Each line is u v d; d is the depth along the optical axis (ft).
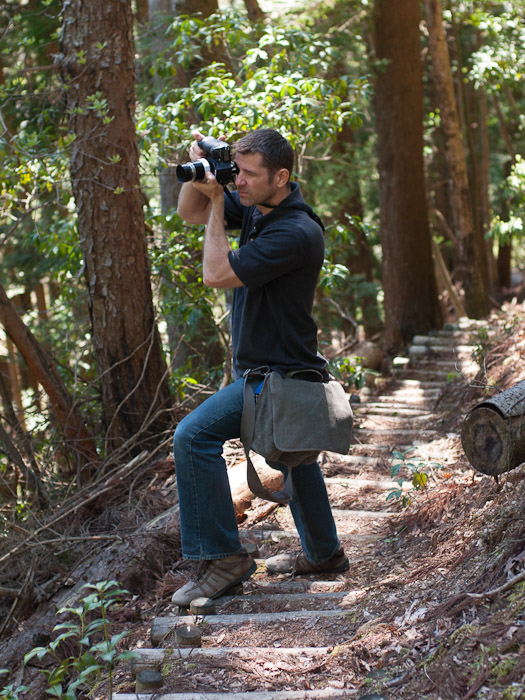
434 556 9.96
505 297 52.03
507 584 7.63
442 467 12.94
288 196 9.07
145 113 19.27
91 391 18.10
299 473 10.21
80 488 15.44
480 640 6.97
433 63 37.29
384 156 33.86
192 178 8.69
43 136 17.26
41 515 14.94
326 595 9.73
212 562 9.74
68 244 19.33
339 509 13.74
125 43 15.29
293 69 20.75
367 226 20.66
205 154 9.16
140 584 11.42
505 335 22.84
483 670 6.63
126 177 15.61
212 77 19.57
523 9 37.11
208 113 19.03
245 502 13.25
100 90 15.19
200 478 9.29
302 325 9.23
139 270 16.12
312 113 19.54
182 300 18.95
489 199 52.39
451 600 7.99
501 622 7.09
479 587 8.13
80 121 15.30
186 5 25.27
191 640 8.50
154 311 16.66
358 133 44.14
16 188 17.78
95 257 15.83
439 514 11.39
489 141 54.75
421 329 33.99
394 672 7.25
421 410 21.29
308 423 8.93
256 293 9.01
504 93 46.93
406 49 33.19
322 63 20.72
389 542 11.57
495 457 9.19
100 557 12.10
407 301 34.06
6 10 27.48
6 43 27.55
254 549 11.94
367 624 8.32
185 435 9.18
